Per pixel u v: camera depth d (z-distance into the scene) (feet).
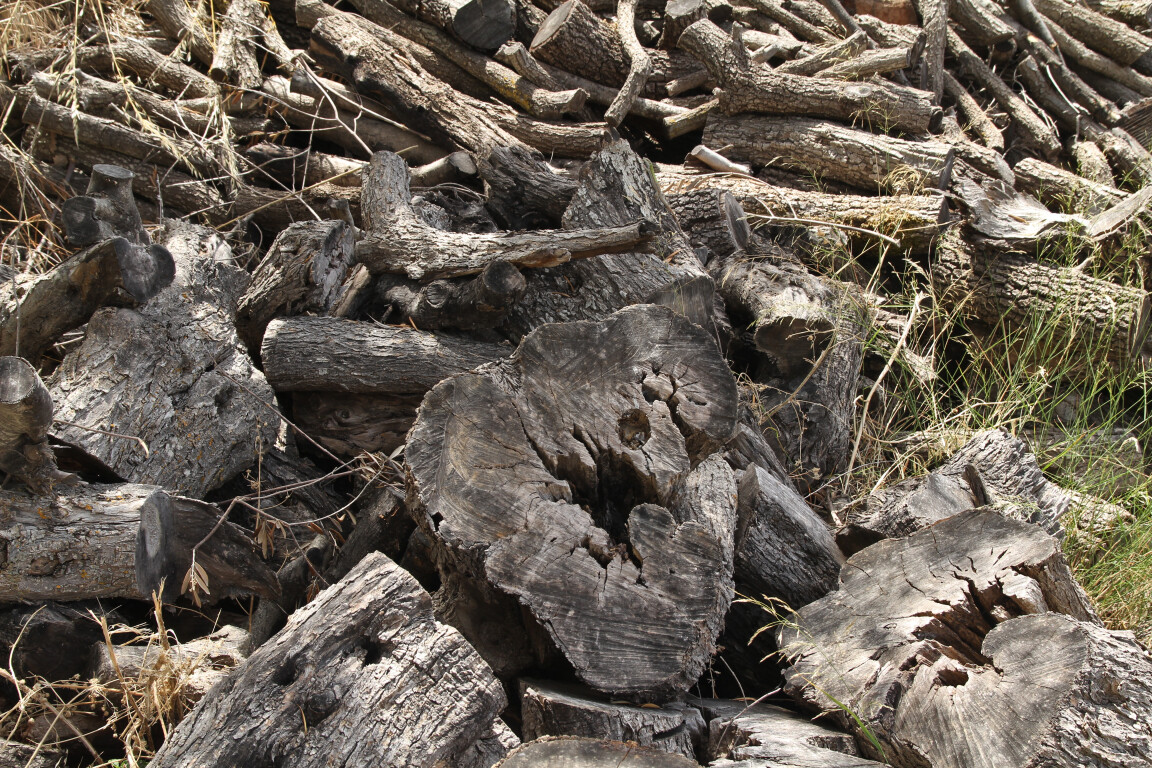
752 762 6.76
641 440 7.89
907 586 8.03
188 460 9.59
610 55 17.93
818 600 8.39
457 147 16.37
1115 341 13.43
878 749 7.13
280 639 6.47
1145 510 11.82
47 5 18.74
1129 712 6.42
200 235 12.95
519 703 7.77
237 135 16.42
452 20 17.10
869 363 14.15
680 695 7.79
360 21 17.85
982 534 8.08
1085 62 21.74
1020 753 6.52
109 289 9.69
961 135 18.19
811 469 12.00
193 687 7.58
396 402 10.93
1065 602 7.79
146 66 17.31
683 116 17.70
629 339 8.09
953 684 7.19
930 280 14.93
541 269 11.71
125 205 10.93
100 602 8.20
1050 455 13.39
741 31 17.99
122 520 7.84
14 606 7.84
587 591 7.17
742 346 13.28
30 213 14.85
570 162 16.47
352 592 6.64
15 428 7.26
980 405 14.17
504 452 7.57
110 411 9.10
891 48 18.21
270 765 6.09
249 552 8.89
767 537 9.21
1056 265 14.29
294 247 11.19
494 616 7.95
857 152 16.11
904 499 9.37
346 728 6.19
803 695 7.67
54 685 7.61
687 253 12.36
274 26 18.45
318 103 16.88
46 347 10.09
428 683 6.36
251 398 10.39
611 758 5.82
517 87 16.94
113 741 7.81
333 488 10.71
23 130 16.37
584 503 7.93
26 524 7.70
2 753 7.05
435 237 11.65
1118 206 14.74
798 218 15.01
